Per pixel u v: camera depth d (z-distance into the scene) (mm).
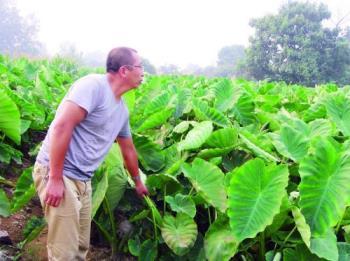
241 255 2875
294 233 2855
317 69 37344
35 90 5402
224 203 2975
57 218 2539
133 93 4312
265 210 2602
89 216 2801
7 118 3793
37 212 3656
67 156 2545
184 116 4602
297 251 2725
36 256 3107
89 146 2566
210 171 3092
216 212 3086
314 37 38750
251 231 2592
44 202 2545
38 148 4305
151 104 4582
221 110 4602
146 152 3699
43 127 4875
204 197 3010
